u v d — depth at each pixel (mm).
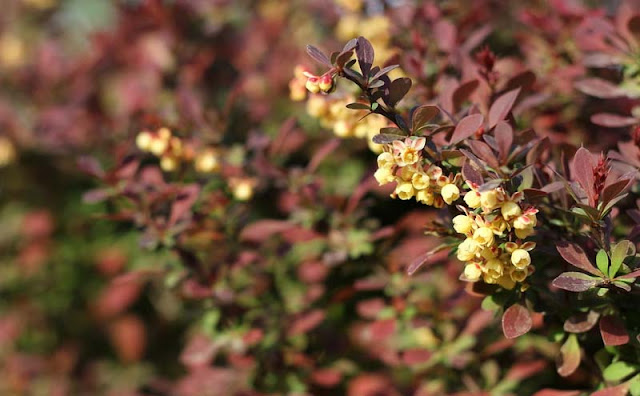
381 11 944
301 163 1099
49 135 1187
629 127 793
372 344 936
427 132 723
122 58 1212
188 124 913
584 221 712
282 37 1281
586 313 735
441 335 859
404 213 1028
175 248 873
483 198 683
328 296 958
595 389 781
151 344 1264
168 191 853
